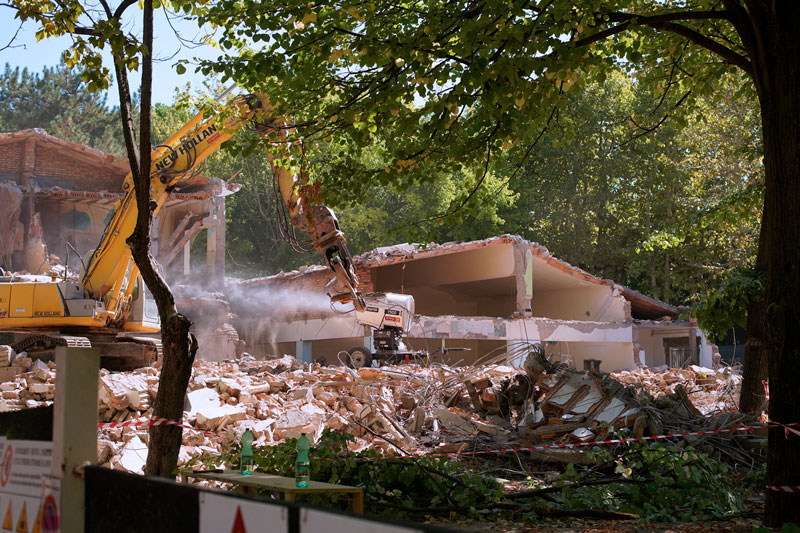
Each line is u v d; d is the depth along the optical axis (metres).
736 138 34.91
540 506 8.67
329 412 14.80
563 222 48.72
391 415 14.91
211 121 17.36
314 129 11.18
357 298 15.53
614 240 49.09
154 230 34.09
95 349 3.87
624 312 35.28
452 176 49.62
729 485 9.72
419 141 11.45
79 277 19.25
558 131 12.50
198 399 14.09
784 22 7.96
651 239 23.64
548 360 15.03
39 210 31.86
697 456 9.80
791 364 7.61
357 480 8.83
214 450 12.13
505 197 46.31
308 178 12.16
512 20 9.58
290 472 8.58
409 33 10.20
